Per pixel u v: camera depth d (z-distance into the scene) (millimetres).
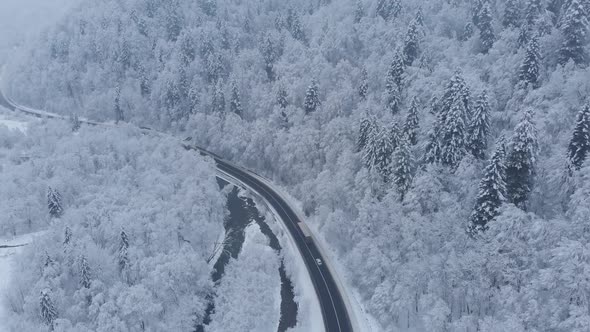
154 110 135750
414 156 74188
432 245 61312
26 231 83000
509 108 75188
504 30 92688
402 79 92000
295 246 84062
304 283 75250
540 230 49500
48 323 61000
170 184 90438
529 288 47438
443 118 71562
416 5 116625
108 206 81625
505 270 50438
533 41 75875
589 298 44281
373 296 61688
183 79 130500
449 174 67125
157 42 144625
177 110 130625
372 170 74438
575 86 67938
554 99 69625
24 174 89125
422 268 57906
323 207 82750
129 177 93562
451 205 62250
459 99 68688
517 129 57938
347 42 114375
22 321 61969
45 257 68250
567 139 62219
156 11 155375
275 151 104312
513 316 46906
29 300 62656
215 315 68000
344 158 81750
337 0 135625
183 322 66938
